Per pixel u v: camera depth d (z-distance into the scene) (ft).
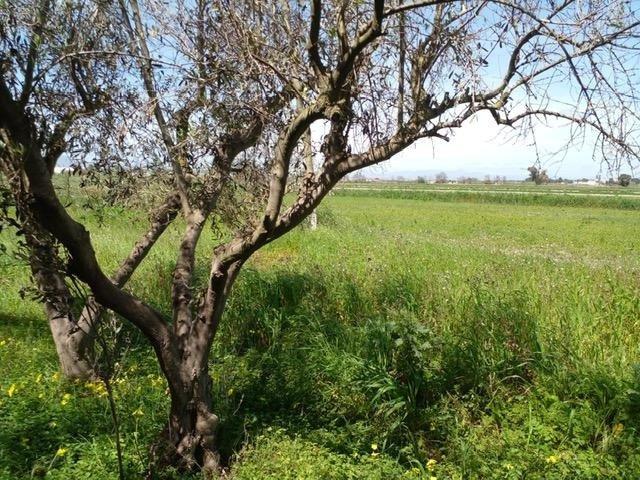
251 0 11.35
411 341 16.63
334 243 46.70
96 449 13.02
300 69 11.52
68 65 12.46
